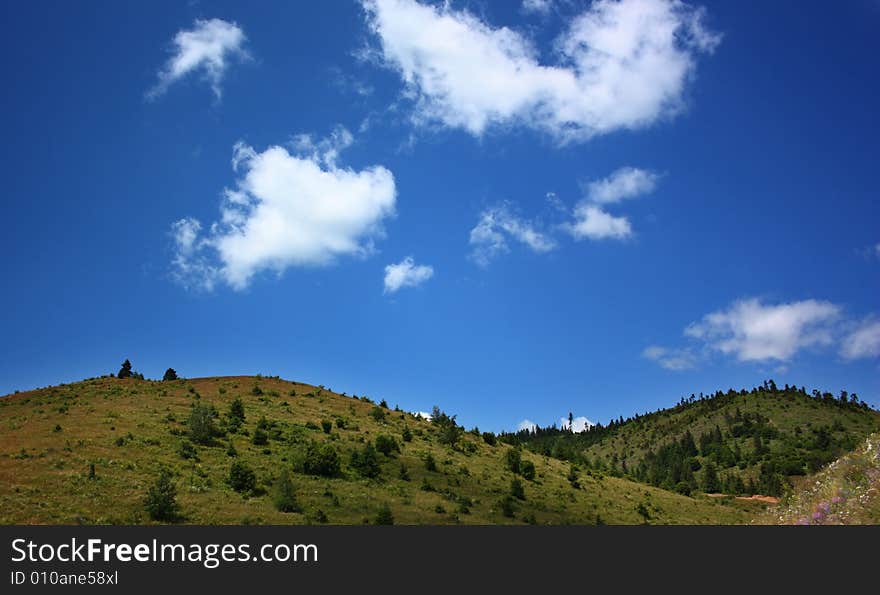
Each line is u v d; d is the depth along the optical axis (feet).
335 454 214.07
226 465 196.65
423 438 301.63
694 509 293.64
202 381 352.08
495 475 260.83
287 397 330.75
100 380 333.62
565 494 259.60
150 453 193.57
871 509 88.99
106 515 142.41
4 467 163.43
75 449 185.88
